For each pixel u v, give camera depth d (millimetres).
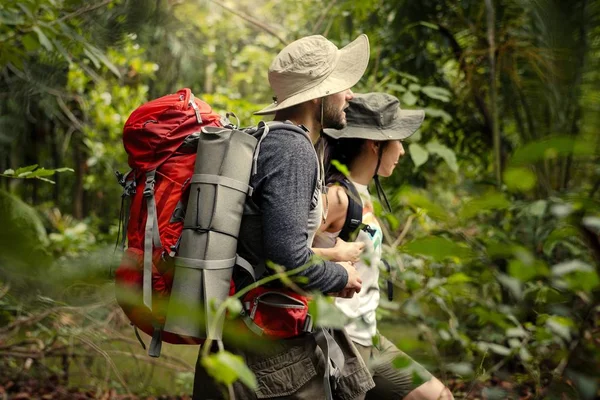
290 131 1789
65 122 6617
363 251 1962
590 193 1379
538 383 1438
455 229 1352
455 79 4430
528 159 932
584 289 1159
